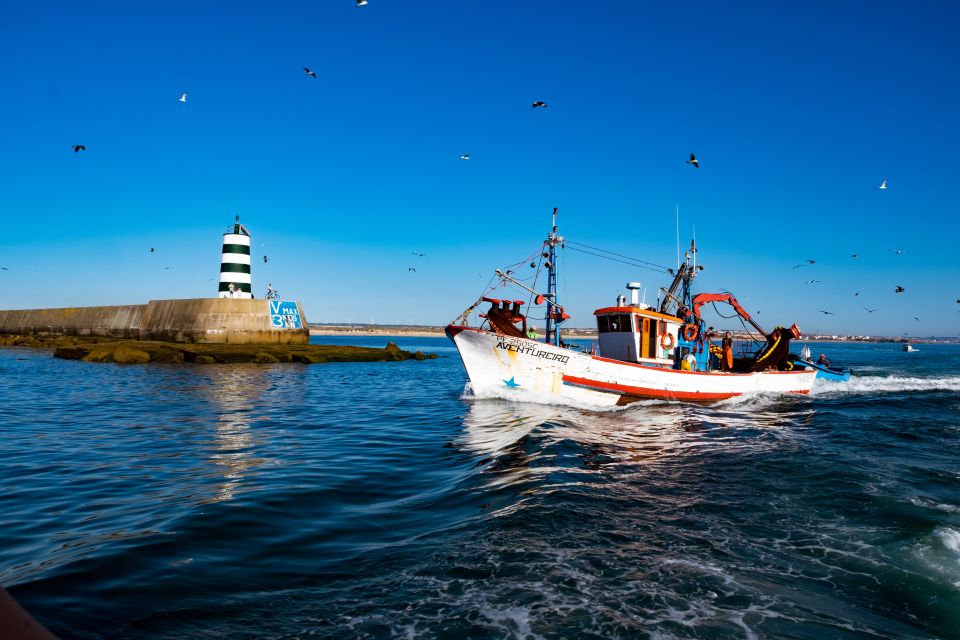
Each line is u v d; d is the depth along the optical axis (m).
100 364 42.31
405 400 23.88
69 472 10.79
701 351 24.14
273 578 6.12
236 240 59.84
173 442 14.02
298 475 10.63
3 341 70.38
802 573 6.49
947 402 23.94
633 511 8.47
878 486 9.88
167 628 5.07
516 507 8.47
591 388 20.20
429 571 6.35
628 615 5.50
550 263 21.47
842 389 29.19
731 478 10.51
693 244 24.22
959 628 5.43
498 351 20.84
